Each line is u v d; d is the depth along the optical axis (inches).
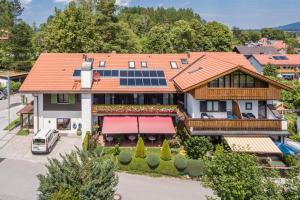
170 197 1211.2
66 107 1851.6
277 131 1587.1
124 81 1862.7
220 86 1643.7
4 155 1566.2
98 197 784.3
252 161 816.9
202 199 1199.6
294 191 724.0
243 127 1583.4
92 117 1849.2
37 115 1841.8
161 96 1900.8
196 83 1583.4
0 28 5260.8
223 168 818.2
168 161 1434.5
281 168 1366.9
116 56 2146.9
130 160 1440.7
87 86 1780.3
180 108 1822.1
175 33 4247.0
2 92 2942.9
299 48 7726.4
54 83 1825.8
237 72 1635.1
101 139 1784.0
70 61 2044.8
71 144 1726.1
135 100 1900.8
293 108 2475.4
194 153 1499.8
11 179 1318.9
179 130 1759.4
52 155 1577.3
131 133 1672.0
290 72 4389.8
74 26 2893.7
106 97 1886.1
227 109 1696.6
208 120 1577.3
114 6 3250.5
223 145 1555.1
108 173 823.7
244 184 762.8
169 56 2182.6
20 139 1782.7
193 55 2226.9
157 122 1759.4
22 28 4013.3
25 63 3964.1
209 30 4480.8
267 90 1617.9
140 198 1195.9
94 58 2106.3
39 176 810.8
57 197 729.6
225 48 4520.2
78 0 3513.8
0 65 4045.3
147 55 2181.3
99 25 3211.1
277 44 7849.4
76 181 789.9
